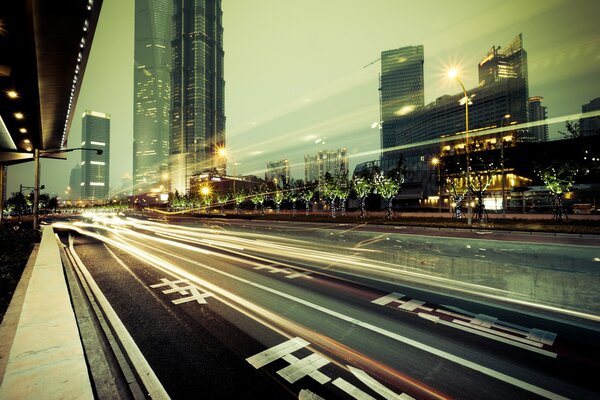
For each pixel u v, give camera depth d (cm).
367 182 4125
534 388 366
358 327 552
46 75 1953
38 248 1516
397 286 811
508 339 494
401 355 450
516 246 1570
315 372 409
